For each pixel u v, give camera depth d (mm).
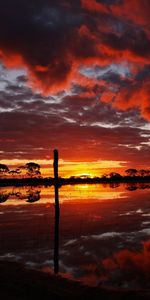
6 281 9727
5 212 30812
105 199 44719
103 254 14797
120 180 187750
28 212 30656
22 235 19156
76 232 20047
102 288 9586
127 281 11172
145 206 34781
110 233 19656
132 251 15305
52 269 12562
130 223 23281
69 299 8609
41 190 78750
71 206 35656
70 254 14805
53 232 20062
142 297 8820
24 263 13344
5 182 157000
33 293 8867
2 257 14328
